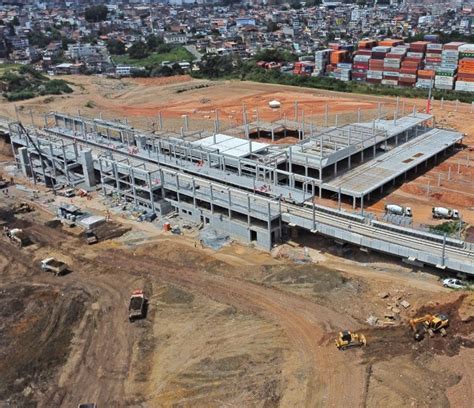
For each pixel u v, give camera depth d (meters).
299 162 95.31
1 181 112.25
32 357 58.47
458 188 95.56
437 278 66.88
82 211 95.06
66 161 106.75
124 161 103.00
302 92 188.38
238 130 135.50
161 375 54.66
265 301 64.62
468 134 128.12
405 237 71.69
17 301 68.81
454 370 49.59
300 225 76.94
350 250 75.12
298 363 53.50
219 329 60.38
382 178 93.75
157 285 70.31
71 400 52.50
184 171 98.56
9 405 52.41
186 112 168.88
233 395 51.00
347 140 104.88
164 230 85.88
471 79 185.88
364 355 53.38
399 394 47.88
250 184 89.88
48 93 198.50
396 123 118.44
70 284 72.06
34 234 87.38
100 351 58.94
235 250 78.38
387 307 61.31
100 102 190.00
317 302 63.50
